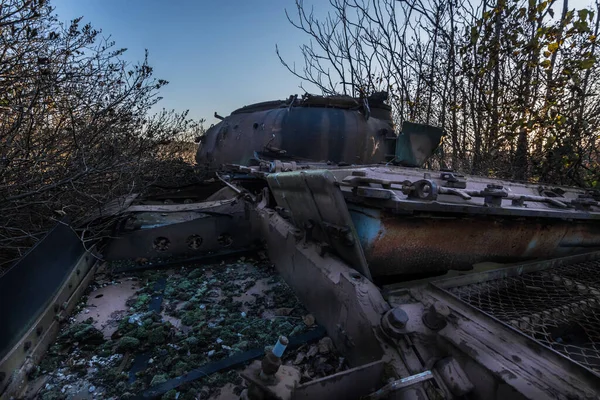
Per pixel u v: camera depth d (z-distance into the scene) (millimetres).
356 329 1899
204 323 2727
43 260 2480
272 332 2578
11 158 3271
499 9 5645
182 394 1955
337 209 2037
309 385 1438
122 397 1932
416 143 4391
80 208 3873
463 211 1943
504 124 6094
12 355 1931
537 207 2451
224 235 4367
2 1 3242
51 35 3678
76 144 3779
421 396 1384
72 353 2359
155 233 4059
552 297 1970
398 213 1895
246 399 1422
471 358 1397
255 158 4375
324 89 9008
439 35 7707
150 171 6113
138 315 2869
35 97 3396
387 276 2451
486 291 2039
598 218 2705
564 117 5402
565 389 1137
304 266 2727
